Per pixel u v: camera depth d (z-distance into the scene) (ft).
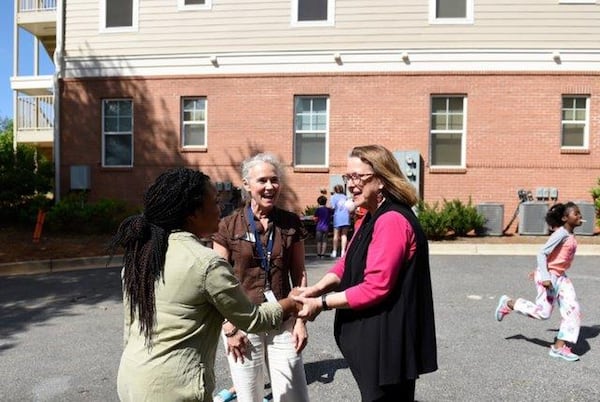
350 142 50.44
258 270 11.00
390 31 50.08
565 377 15.39
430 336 8.88
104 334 20.39
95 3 54.44
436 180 49.65
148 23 53.52
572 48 48.75
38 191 52.01
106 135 55.01
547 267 17.80
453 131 50.06
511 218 49.03
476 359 17.02
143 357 7.01
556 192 48.42
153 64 53.47
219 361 17.15
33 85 72.23
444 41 49.62
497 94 49.24
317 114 51.65
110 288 29.25
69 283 30.89
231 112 52.19
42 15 70.85
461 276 30.91
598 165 48.75
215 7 52.34
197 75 52.70
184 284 6.97
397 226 8.59
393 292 8.64
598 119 48.70
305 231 11.65
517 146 49.08
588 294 26.18
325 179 50.70
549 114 48.91
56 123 55.11
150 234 7.26
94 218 46.73
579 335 19.66
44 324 22.06
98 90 54.44
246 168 11.07
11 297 27.45
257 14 51.75
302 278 11.55
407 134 49.88
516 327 20.76
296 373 10.67
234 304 7.19
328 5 50.70
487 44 49.26
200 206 7.52
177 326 6.97
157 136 53.47
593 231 46.11
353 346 8.82
